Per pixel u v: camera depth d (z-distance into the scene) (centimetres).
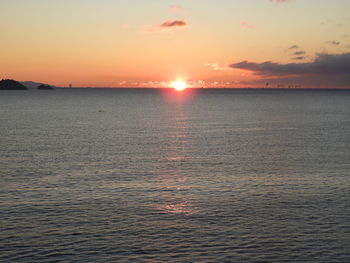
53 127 7569
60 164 3891
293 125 8338
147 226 2195
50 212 2402
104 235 2062
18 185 3034
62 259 1792
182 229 2153
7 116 10325
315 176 3403
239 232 2112
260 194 2817
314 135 6525
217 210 2464
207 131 7100
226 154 4572
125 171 3588
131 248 1914
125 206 2538
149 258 1812
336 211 2433
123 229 2147
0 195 2748
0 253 1839
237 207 2523
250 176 3409
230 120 9650
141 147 5088
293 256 1830
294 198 2712
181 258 1812
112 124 8400
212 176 3403
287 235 2067
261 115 11475
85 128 7481
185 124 8519
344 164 3959
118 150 4809
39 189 2923
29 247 1906
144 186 3041
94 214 2377
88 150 4781
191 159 4234
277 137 6234
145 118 10188
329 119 10012
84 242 1973
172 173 3516
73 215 2353
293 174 3484
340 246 1931
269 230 2134
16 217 2305
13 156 4306
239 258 1812
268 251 1881
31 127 7506
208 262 1775
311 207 2517
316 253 1859
